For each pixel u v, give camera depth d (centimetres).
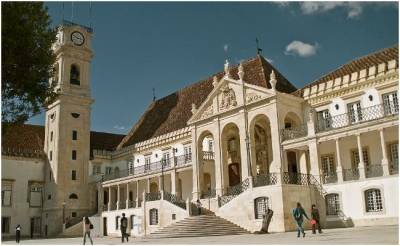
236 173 4238
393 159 3155
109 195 5431
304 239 1958
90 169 5903
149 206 4297
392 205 2847
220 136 4034
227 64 4138
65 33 5931
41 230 5566
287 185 3102
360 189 3033
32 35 1958
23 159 5644
